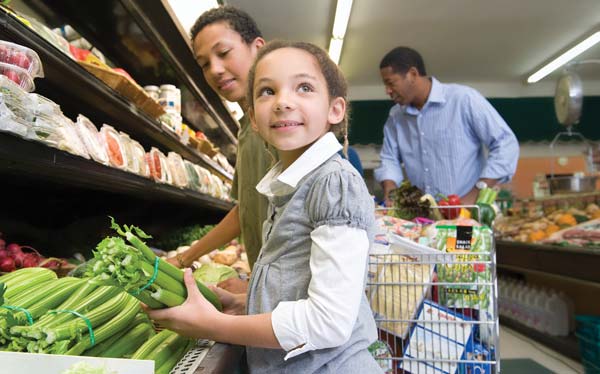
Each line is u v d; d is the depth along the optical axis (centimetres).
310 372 86
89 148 140
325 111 95
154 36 234
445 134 317
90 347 83
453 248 138
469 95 308
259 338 79
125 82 176
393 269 136
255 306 90
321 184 85
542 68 774
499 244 484
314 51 97
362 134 846
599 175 459
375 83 863
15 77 103
